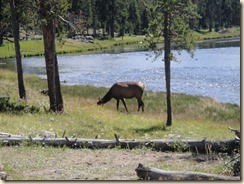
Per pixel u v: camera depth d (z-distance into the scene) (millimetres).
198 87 73125
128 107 52906
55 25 40312
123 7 199750
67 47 149250
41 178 16656
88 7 171375
